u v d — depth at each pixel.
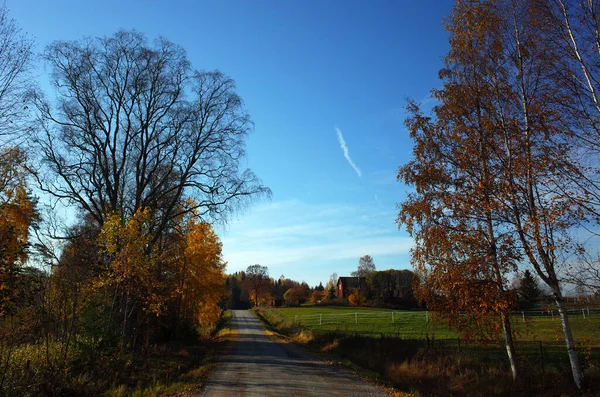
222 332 43.34
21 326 11.57
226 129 25.50
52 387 10.21
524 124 12.44
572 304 11.42
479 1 14.09
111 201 22.77
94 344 14.59
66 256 14.96
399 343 22.58
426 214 13.55
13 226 9.16
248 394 11.85
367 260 109.88
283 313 71.38
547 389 11.82
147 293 17.75
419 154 14.32
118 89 23.53
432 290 13.57
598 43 10.99
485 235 12.84
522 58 12.99
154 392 11.32
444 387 14.20
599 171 10.90
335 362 20.11
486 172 12.92
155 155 24.64
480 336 13.09
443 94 14.40
